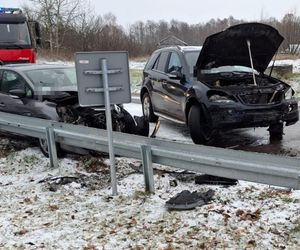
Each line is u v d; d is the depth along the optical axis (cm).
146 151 625
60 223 557
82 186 690
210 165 571
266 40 923
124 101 645
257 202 571
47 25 4684
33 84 952
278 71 1959
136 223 541
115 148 688
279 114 872
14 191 691
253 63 997
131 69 3109
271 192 601
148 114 1184
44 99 914
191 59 1008
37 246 497
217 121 853
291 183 497
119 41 4669
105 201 619
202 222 524
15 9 1919
